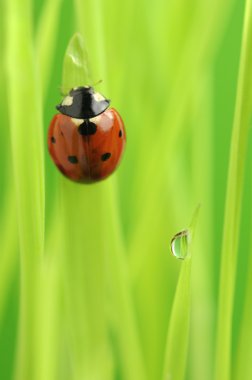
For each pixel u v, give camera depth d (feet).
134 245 0.30
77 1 0.27
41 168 0.26
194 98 0.31
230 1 0.30
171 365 0.26
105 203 0.27
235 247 0.26
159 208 0.30
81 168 0.27
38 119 0.26
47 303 0.28
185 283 0.26
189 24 0.30
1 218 0.30
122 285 0.28
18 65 0.26
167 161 0.29
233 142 0.25
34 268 0.26
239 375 0.28
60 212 0.27
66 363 0.31
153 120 0.30
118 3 0.29
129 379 0.28
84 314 0.27
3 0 0.30
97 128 0.28
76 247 0.27
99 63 0.27
